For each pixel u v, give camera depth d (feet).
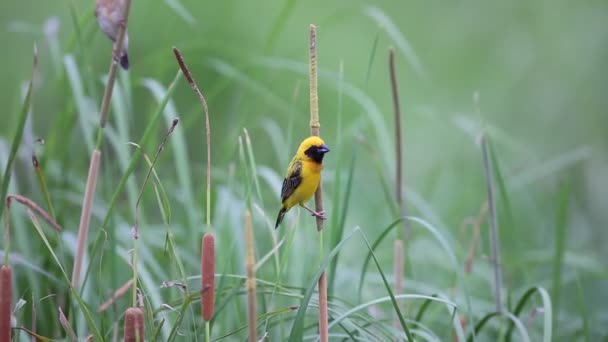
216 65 38.65
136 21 61.98
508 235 43.88
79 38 29.96
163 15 61.82
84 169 40.88
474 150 58.75
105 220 23.38
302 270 33.01
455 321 25.58
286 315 31.40
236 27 66.90
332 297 27.27
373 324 27.09
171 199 44.52
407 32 70.85
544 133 66.90
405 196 38.34
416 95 65.92
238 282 26.66
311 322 31.81
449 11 71.77
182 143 33.04
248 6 67.97
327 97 63.36
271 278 34.22
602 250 56.03
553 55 68.23
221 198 35.27
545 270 48.29
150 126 23.79
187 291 21.83
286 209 32.63
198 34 48.73
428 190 49.49
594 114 66.23
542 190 62.49
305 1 67.56
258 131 53.42
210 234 20.45
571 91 67.26
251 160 25.16
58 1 66.03
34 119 60.29
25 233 31.50
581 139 66.13
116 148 31.32
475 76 69.26
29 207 21.01
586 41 67.46
